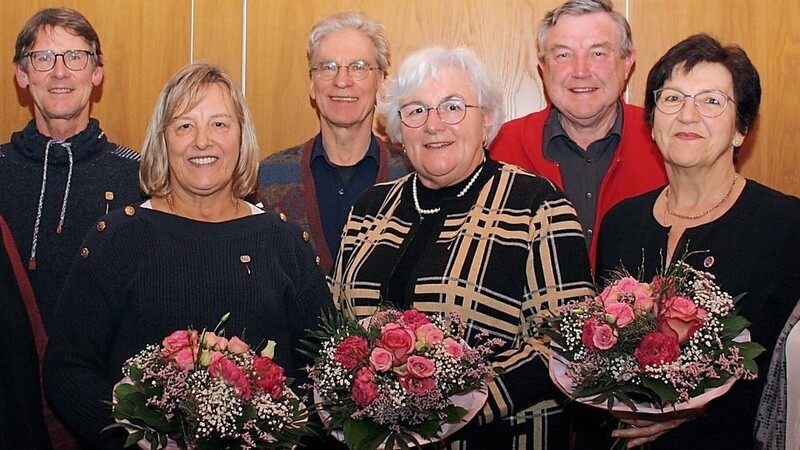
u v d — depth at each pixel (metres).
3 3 3.62
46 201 2.79
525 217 2.20
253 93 3.58
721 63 2.22
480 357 1.93
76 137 2.84
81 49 2.87
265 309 2.12
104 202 2.80
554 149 3.00
